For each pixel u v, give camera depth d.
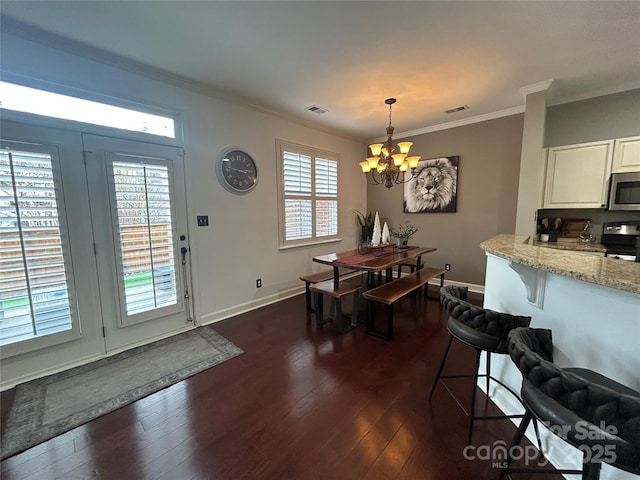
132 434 1.63
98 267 2.37
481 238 4.09
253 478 1.36
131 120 2.51
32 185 2.02
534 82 2.85
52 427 1.67
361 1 1.72
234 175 3.27
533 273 1.51
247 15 1.84
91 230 2.32
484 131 3.92
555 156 3.10
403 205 4.89
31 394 1.95
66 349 2.26
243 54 2.32
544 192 3.19
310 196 4.29
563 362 1.38
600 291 1.19
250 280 3.57
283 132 3.80
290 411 1.80
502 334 1.45
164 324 2.82
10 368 2.03
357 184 5.17
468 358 2.41
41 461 1.46
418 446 1.53
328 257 3.32
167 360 2.39
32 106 2.03
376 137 5.01
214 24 1.93
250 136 3.41
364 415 1.76
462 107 3.56
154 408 1.83
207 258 3.11
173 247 2.80
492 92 3.09
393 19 1.89
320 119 3.99
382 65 2.50
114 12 1.79
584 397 0.79
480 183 4.02
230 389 2.02
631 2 1.72
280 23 1.93
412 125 4.32
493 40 2.14
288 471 1.39
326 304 3.81
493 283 1.99
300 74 2.66
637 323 1.06
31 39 1.98
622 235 2.99
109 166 2.38
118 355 2.46
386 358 2.42
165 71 2.59
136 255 2.57
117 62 2.36
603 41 2.15
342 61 2.43
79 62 2.19
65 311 2.22
